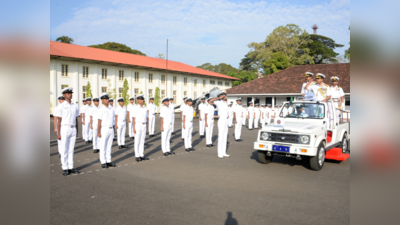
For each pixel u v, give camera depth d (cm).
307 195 548
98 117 771
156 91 4350
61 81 3338
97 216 439
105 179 663
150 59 4850
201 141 1385
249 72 6328
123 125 1138
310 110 871
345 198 531
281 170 768
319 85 953
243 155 1007
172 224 410
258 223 415
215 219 429
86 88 3522
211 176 697
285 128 783
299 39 5556
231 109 1434
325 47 5422
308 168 794
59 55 3183
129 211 460
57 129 683
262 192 566
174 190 577
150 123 1520
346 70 3300
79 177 680
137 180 655
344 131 986
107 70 3869
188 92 4988
